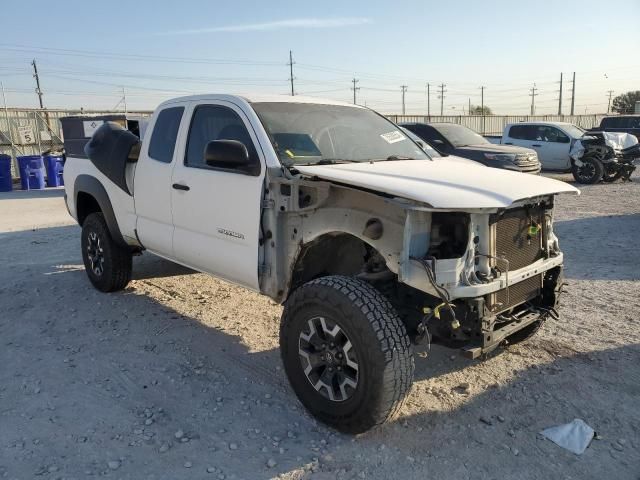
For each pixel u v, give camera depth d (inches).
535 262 152.6
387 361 125.6
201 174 179.3
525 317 151.2
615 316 213.0
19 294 248.4
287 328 145.0
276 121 171.6
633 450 130.0
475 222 131.8
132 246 236.4
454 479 120.3
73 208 261.1
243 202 164.2
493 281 134.2
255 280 164.4
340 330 132.6
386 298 137.2
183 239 191.5
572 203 514.9
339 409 134.6
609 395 154.2
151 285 260.5
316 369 141.2
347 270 166.6
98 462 126.2
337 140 178.5
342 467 124.3
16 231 416.8
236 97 179.0
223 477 121.1
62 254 331.3
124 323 212.7
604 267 283.7
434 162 178.2
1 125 856.3
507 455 128.7
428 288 127.5
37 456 128.2
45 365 176.7
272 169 155.9
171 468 124.2
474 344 133.6
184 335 200.8
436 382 164.4
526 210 147.7
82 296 244.5
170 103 203.6
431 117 1333.7
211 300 240.4
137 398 155.7
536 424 141.3
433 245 132.6
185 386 162.7
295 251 154.3
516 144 748.0
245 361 179.8
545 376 165.8
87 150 231.1
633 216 430.3
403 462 126.2
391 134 199.3
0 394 158.1
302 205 150.6
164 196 197.2
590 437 134.1
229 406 151.3
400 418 144.6
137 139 219.6
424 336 131.9
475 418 144.5
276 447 132.1
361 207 138.2
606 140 657.6
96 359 180.9
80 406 151.0
